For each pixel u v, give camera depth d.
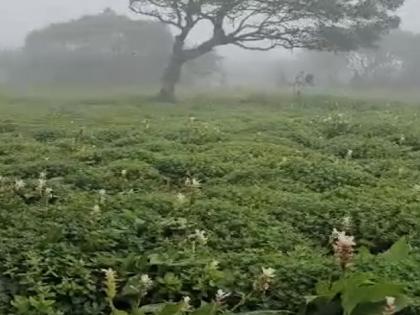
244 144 12.98
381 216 7.45
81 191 8.76
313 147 13.98
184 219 6.84
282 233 6.86
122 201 7.63
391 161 11.65
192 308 5.01
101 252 5.82
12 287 5.06
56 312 4.73
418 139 14.52
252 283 5.34
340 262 5.51
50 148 12.91
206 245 6.35
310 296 5.03
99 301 5.10
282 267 5.61
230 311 4.98
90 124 18.81
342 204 7.86
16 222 6.50
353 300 4.76
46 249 5.61
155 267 5.54
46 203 7.62
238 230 6.86
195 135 14.73
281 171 10.22
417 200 8.36
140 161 10.92
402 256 5.93
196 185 8.23
